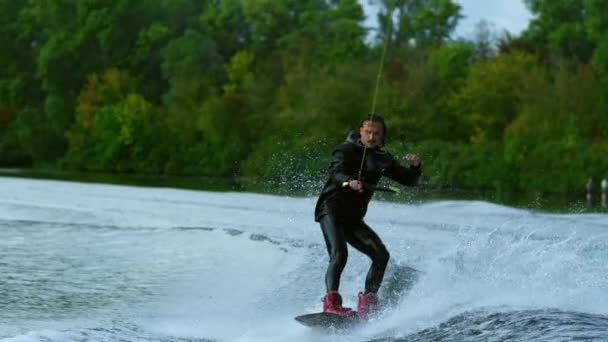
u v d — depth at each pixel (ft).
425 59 332.80
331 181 42.27
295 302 46.26
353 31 369.30
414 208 94.79
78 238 76.89
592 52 336.49
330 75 324.19
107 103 385.70
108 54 417.90
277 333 38.70
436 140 276.21
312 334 37.78
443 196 156.66
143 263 61.72
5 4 442.09
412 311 39.93
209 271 57.52
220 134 338.13
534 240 61.46
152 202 112.37
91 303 46.80
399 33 398.21
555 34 338.75
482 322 35.47
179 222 88.79
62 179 214.28
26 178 209.36
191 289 50.85
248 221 87.92
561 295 41.34
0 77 437.99
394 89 302.04
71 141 377.09
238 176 319.27
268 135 320.09
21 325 40.91
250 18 423.23
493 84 289.33
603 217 83.35
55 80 407.23
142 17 424.05
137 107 358.64
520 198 170.71
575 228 72.64
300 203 107.34
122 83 393.70
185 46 382.42
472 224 77.15
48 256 65.41
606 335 31.63
